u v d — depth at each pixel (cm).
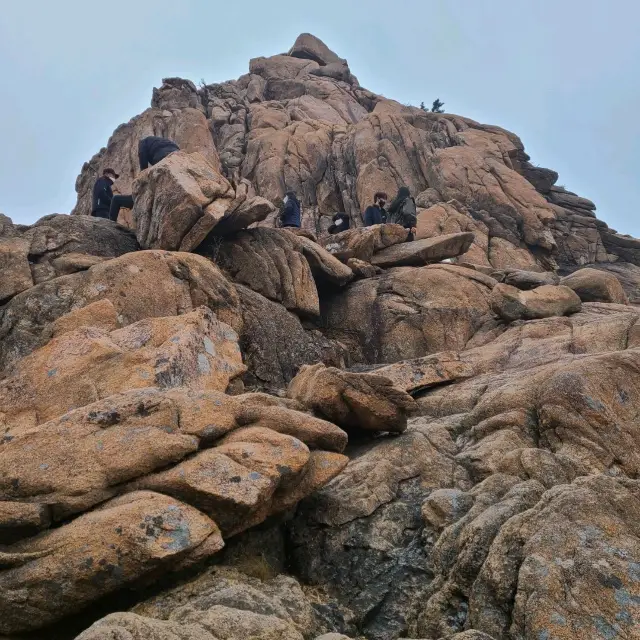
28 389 980
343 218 2814
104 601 703
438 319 1864
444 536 812
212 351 1148
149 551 679
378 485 979
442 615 730
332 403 1088
